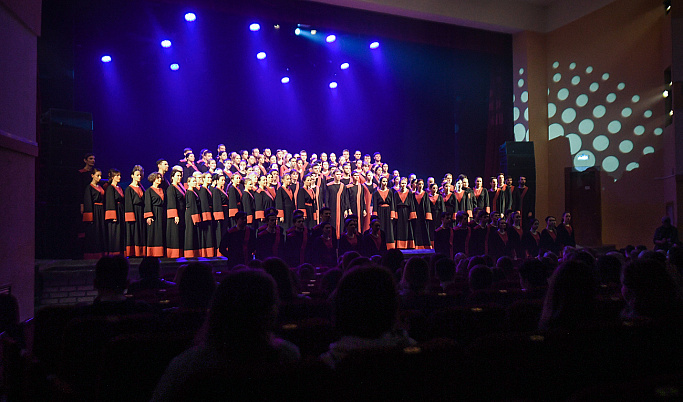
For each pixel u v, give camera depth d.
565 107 14.56
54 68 10.51
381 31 13.53
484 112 15.31
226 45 14.04
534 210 13.88
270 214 8.34
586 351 1.89
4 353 2.18
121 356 1.95
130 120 14.16
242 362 1.61
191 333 2.04
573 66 14.45
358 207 12.34
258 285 1.66
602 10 13.83
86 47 13.23
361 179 12.62
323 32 14.46
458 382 1.70
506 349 1.82
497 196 13.59
